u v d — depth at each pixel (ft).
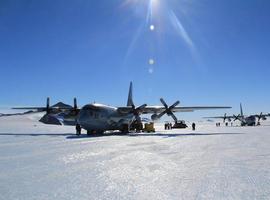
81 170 30.81
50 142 68.80
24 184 24.16
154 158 40.40
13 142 69.05
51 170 30.78
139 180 25.85
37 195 20.63
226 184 24.02
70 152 47.60
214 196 20.30
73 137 89.97
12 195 20.62
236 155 42.98
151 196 20.49
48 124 296.51
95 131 108.88
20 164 34.88
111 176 27.58
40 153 46.16
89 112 102.37
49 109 125.49
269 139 76.64
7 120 374.02
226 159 38.86
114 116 111.86
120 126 117.50
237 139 77.71
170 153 46.32
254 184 23.90
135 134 111.45
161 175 28.17
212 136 93.50
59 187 23.08
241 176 27.37
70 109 121.60
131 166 33.40
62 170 30.78
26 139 79.97
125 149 52.54
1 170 30.81
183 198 19.93
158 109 130.11
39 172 29.60
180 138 84.17
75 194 20.94
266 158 39.45
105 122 107.14
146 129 134.41
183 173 29.14
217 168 31.96
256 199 19.36
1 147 56.29
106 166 33.47
